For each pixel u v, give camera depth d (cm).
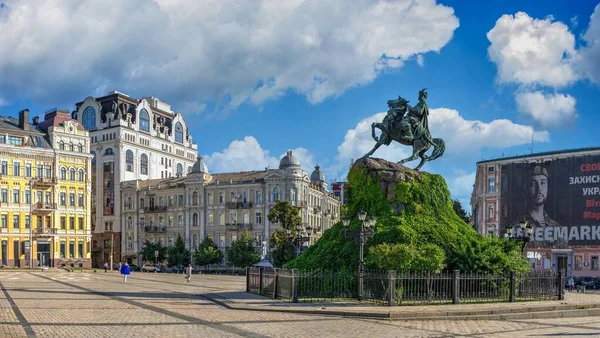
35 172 9538
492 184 9469
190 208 10375
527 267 3291
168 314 2434
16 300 2975
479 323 2362
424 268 2938
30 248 9369
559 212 8694
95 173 11594
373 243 3394
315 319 2353
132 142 11688
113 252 11262
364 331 2041
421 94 3831
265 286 3491
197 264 9431
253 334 1909
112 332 1877
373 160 3781
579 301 3170
